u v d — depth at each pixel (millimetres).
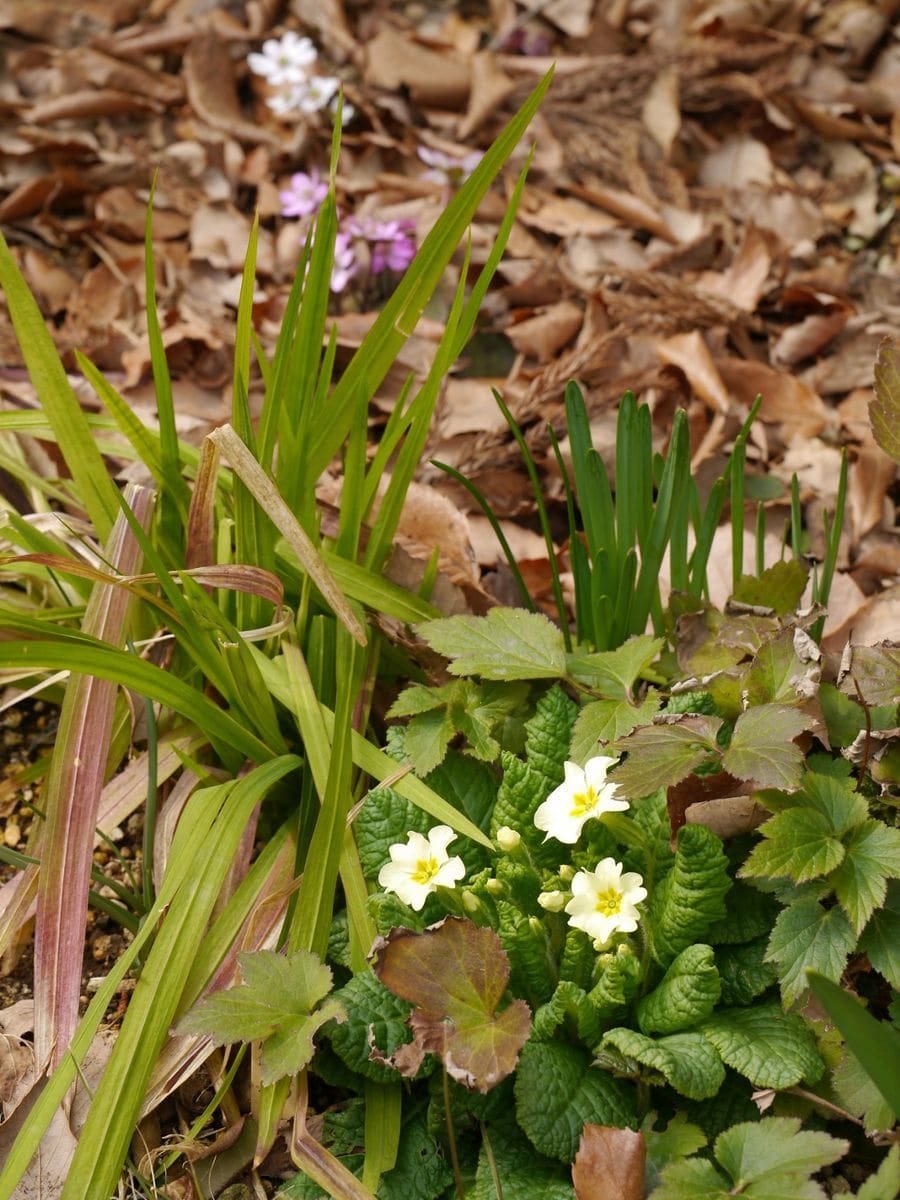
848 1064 573
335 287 1000
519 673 659
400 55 1193
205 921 610
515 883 616
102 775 640
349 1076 611
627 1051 563
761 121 1206
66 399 657
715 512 701
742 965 617
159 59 1256
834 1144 529
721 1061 573
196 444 862
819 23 1257
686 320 985
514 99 1187
